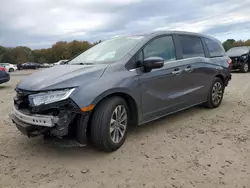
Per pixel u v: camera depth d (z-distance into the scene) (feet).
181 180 8.66
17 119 10.77
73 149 11.35
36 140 12.59
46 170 9.59
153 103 12.69
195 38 16.28
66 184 8.63
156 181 8.64
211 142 11.85
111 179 8.86
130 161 10.13
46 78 10.53
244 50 46.85
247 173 9.04
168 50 13.89
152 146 11.51
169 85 13.50
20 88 10.69
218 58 17.98
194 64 15.24
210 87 17.15
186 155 10.55
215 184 8.39
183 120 15.33
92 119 10.33
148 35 13.29
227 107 18.42
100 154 10.80
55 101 9.51
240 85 29.19
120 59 11.71
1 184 8.68
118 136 11.17
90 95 9.86
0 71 34.83
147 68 11.86
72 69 11.25
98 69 10.87
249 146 11.32
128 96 11.48
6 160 10.47
